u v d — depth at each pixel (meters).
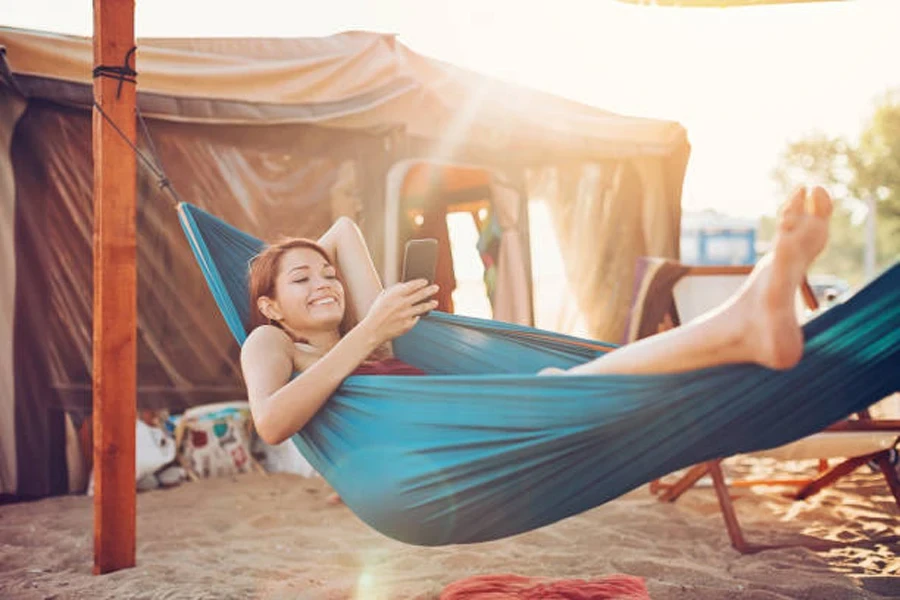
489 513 2.50
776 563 3.92
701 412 2.23
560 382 2.28
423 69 7.23
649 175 9.10
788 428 2.31
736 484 5.29
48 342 5.82
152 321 6.35
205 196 6.53
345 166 7.09
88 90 5.72
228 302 3.39
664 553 4.14
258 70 6.21
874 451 4.55
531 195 8.84
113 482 3.96
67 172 5.91
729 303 2.13
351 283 3.35
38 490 5.74
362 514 2.63
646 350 2.22
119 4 4.01
